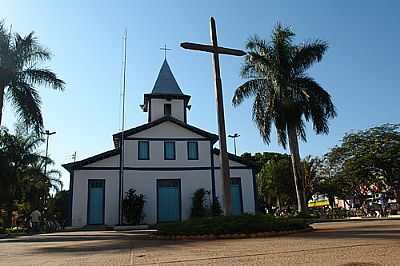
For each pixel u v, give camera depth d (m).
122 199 26.83
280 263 5.78
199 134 29.78
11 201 31.20
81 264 6.75
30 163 33.41
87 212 26.44
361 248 7.06
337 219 24.78
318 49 25.44
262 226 11.68
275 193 52.78
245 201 28.53
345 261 5.68
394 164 33.09
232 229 11.52
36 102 21.30
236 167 29.14
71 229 25.30
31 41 21.95
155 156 28.66
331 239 9.09
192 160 29.09
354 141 35.69
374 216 30.17
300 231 12.32
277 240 9.72
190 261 6.49
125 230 22.88
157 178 28.25
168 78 36.38
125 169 27.81
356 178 35.25
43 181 37.75
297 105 24.34
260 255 6.81
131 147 28.44
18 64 21.45
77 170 27.08
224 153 13.84
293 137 24.53
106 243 11.76
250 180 29.03
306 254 6.64
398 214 33.25
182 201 28.20
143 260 6.96
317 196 56.72
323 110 24.67
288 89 24.84
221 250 7.96
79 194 26.62
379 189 36.53
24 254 9.27
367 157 33.75
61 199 46.00
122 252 8.66
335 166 37.06
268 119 25.03
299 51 25.64
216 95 14.40
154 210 27.61
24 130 23.94
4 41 21.44
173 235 12.25
